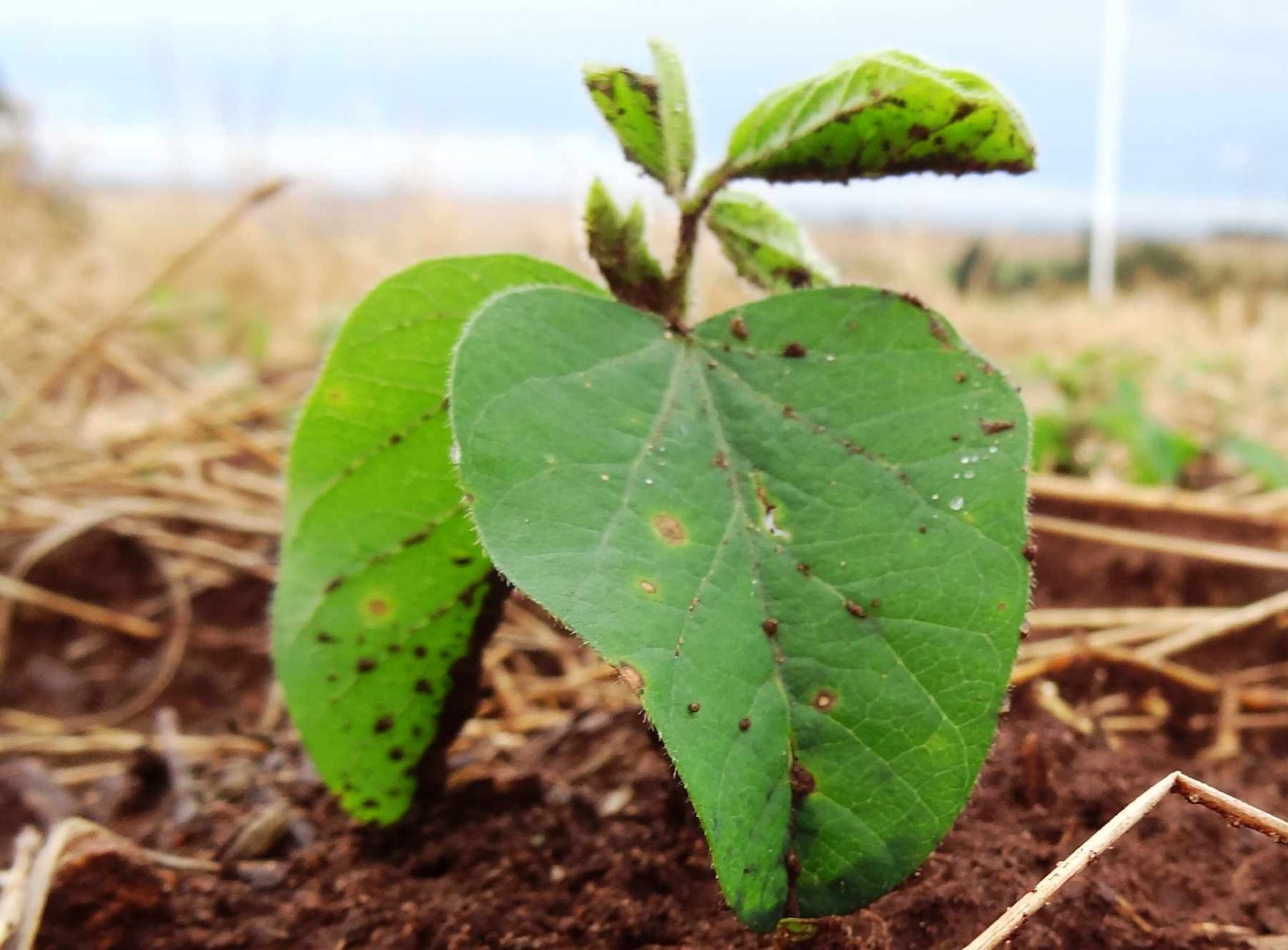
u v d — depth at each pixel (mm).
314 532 172
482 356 140
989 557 138
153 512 366
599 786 200
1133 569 324
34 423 440
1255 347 659
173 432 431
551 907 170
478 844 182
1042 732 202
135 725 296
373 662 176
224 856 189
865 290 150
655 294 156
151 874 174
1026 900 144
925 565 139
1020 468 140
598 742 214
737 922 161
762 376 148
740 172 152
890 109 145
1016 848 171
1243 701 243
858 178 151
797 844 135
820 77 147
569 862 179
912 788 135
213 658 327
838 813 135
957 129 145
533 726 256
